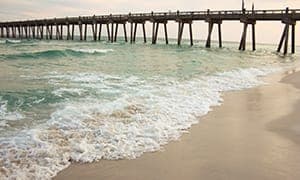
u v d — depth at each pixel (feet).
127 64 56.08
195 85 36.99
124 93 30.53
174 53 88.84
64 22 173.17
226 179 14.20
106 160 15.87
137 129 20.27
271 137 19.97
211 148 17.88
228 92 34.50
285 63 73.97
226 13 107.24
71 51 70.49
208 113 25.44
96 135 18.93
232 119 23.97
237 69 55.36
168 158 16.37
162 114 23.90
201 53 92.63
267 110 26.99
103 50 84.02
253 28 108.58
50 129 19.56
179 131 20.62
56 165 15.02
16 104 25.29
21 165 14.75
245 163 15.90
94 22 152.76
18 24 219.00
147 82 37.42
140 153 16.83
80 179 13.96
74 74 41.55
